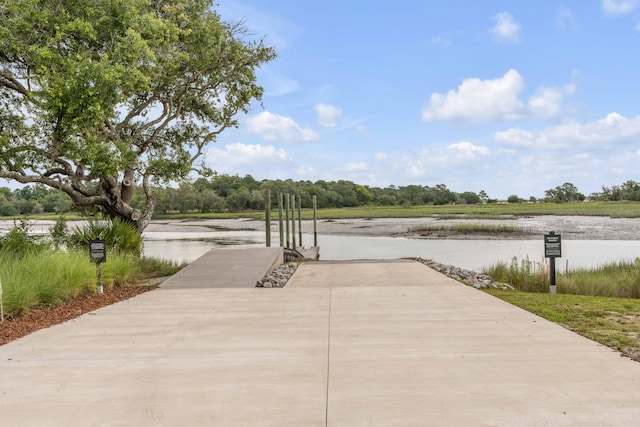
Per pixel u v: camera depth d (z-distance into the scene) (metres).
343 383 4.13
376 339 5.61
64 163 15.17
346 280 11.45
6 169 14.39
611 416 3.37
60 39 13.73
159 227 67.81
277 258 14.45
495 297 8.59
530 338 5.54
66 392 4.03
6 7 13.04
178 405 3.71
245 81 20.62
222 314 7.36
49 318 7.31
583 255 24.50
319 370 4.50
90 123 13.63
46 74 12.96
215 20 18.27
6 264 8.98
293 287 10.43
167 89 18.84
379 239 39.88
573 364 4.54
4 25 13.16
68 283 8.95
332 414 3.49
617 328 6.05
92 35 13.79
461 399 3.72
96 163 14.45
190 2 17.62
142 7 15.55
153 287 10.91
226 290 9.98
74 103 12.93
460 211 89.50
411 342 5.45
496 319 6.64
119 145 15.92
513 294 9.30
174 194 106.69
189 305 8.23
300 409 3.59
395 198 150.62
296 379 4.25
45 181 15.08
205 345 5.49
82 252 12.00
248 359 4.89
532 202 152.62
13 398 3.91
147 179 19.16
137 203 50.50
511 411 3.48
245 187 122.44
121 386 4.15
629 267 14.87
